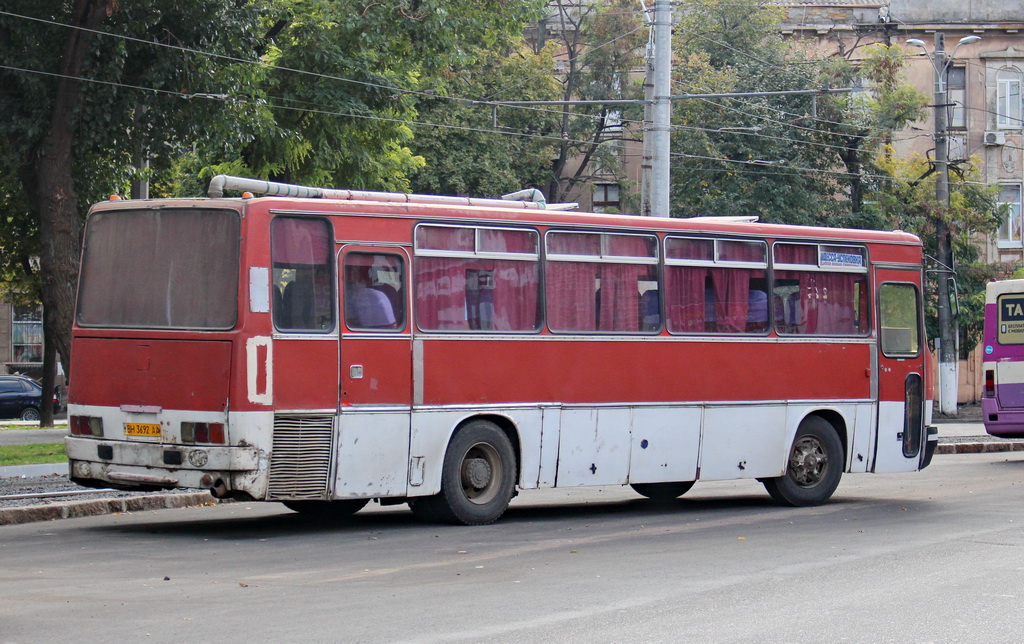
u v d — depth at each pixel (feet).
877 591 29.14
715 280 48.24
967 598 28.19
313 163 86.58
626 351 45.57
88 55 69.87
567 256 44.34
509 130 136.05
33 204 84.43
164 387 38.37
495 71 136.05
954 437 92.94
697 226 47.80
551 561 34.17
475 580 30.81
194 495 50.01
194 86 73.46
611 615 26.03
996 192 132.98
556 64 146.51
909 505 49.83
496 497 42.70
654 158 75.92
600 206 150.71
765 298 49.55
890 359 53.16
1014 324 74.33
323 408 38.42
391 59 87.86
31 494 48.19
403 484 40.24
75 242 71.26
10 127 69.21
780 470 49.57
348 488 38.91
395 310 40.32
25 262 103.40
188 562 33.78
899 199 128.47
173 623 25.12
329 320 38.81
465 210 42.11
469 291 42.01
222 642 23.27
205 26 72.79
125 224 40.24
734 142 124.67
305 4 84.48
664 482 46.44
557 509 49.47
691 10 134.51
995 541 38.27
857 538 39.32
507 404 42.57
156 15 71.72
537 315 43.47
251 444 36.88
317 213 38.88
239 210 37.76
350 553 35.65
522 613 26.27
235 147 84.23
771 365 49.44
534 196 47.34
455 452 41.57
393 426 39.91
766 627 24.77
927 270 121.19
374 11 82.79
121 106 71.31
